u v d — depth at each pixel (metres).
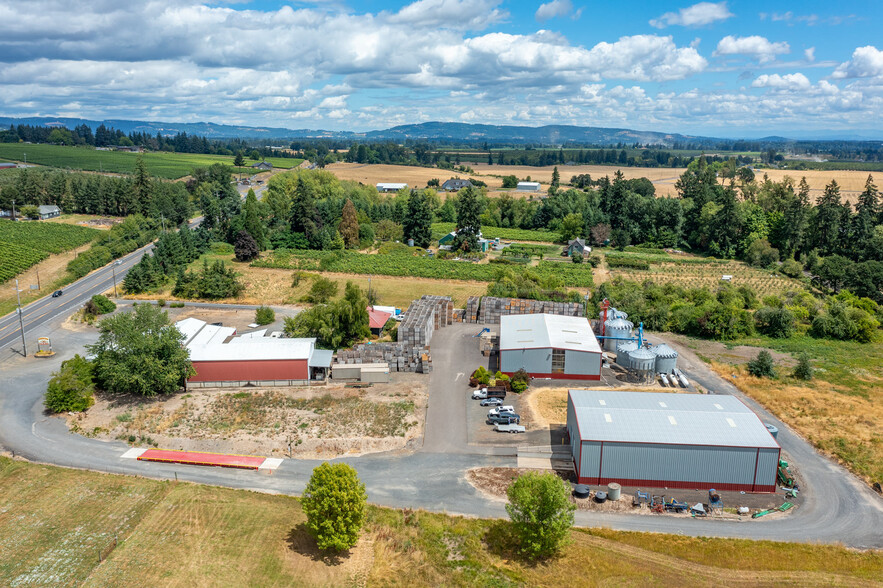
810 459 57.16
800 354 86.75
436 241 173.62
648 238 180.62
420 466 55.34
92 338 89.62
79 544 42.84
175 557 41.78
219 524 45.75
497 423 63.22
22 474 52.06
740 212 162.00
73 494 49.28
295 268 132.12
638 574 41.47
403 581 40.84
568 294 109.56
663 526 47.03
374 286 120.94
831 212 152.75
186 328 82.19
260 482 52.72
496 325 96.88
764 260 150.75
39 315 100.31
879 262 127.19
